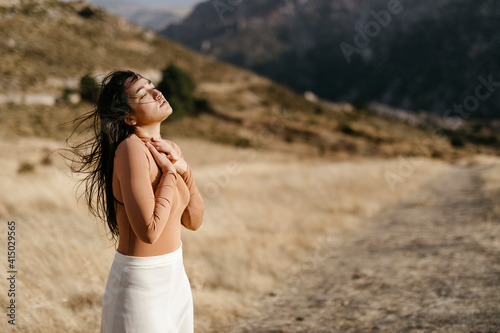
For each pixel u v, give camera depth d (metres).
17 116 33.88
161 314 1.66
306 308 4.34
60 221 6.23
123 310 1.62
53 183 9.56
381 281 5.09
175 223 1.75
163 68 59.16
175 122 55.12
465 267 5.23
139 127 1.73
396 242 7.36
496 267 5.05
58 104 38.59
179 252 1.77
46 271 4.09
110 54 51.97
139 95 1.67
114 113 1.67
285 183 14.79
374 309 4.13
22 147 25.22
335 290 4.90
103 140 1.76
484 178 16.62
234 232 7.41
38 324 3.21
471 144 84.31
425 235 7.65
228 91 84.88
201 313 4.09
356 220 9.66
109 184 1.73
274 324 3.90
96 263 4.39
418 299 4.28
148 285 1.64
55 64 42.53
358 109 103.56
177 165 1.75
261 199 11.14
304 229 8.50
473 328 3.34
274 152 48.31
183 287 1.79
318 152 52.78
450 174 24.52
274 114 72.12
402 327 3.57
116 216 1.70
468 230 7.49
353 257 6.49
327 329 3.70
